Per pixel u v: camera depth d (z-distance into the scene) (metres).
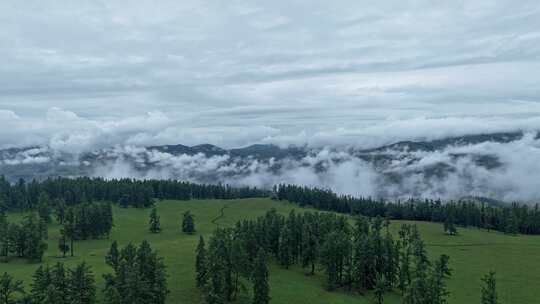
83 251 189.38
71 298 102.75
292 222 173.00
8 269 149.88
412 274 143.75
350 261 147.50
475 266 177.12
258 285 118.75
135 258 121.06
